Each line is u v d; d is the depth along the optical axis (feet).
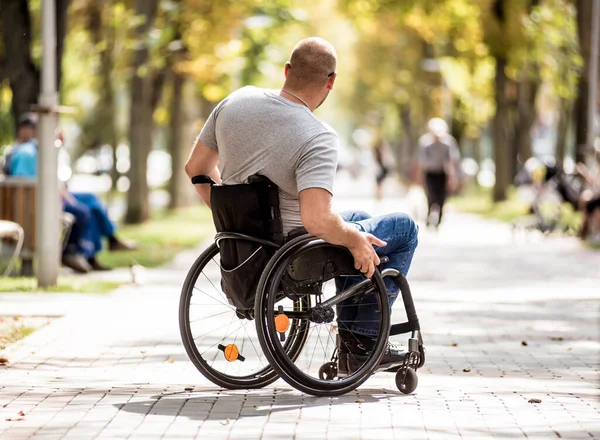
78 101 205.67
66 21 88.89
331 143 33.19
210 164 35.29
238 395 34.24
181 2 122.01
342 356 35.50
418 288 73.56
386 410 32.24
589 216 115.44
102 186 285.02
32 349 43.86
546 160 126.31
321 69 33.94
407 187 295.89
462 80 211.20
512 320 57.16
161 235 118.11
